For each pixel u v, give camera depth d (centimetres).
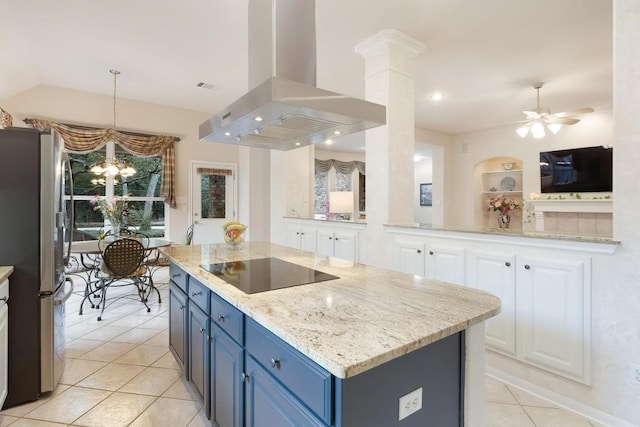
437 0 272
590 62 394
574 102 548
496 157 734
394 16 294
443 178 784
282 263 214
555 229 598
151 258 586
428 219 1081
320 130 201
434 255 277
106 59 395
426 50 358
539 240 212
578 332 197
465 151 781
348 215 874
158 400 213
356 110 174
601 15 294
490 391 222
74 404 208
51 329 215
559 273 204
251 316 126
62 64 410
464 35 327
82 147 506
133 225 570
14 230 204
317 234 412
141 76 447
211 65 411
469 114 622
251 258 232
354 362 88
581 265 195
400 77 325
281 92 150
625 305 179
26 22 313
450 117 643
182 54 380
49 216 212
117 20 310
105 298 407
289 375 109
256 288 156
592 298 192
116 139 532
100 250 376
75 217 533
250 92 164
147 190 591
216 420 169
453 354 125
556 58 383
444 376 121
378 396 100
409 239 297
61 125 489
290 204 485
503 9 284
